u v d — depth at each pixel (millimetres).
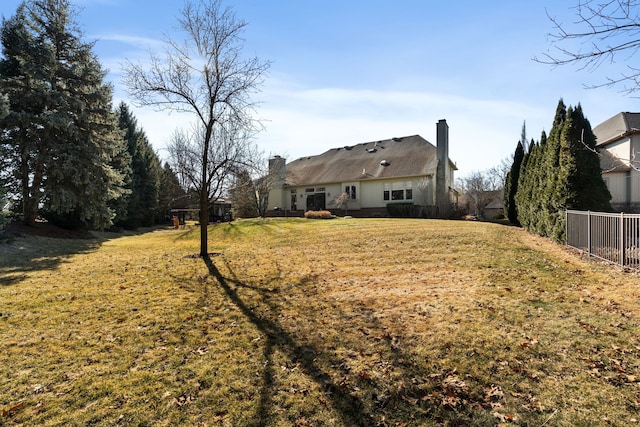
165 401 2975
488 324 4383
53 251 11875
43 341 4148
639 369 3260
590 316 4520
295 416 2789
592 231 8398
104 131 17578
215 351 3900
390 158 28344
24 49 15102
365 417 2766
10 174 15242
